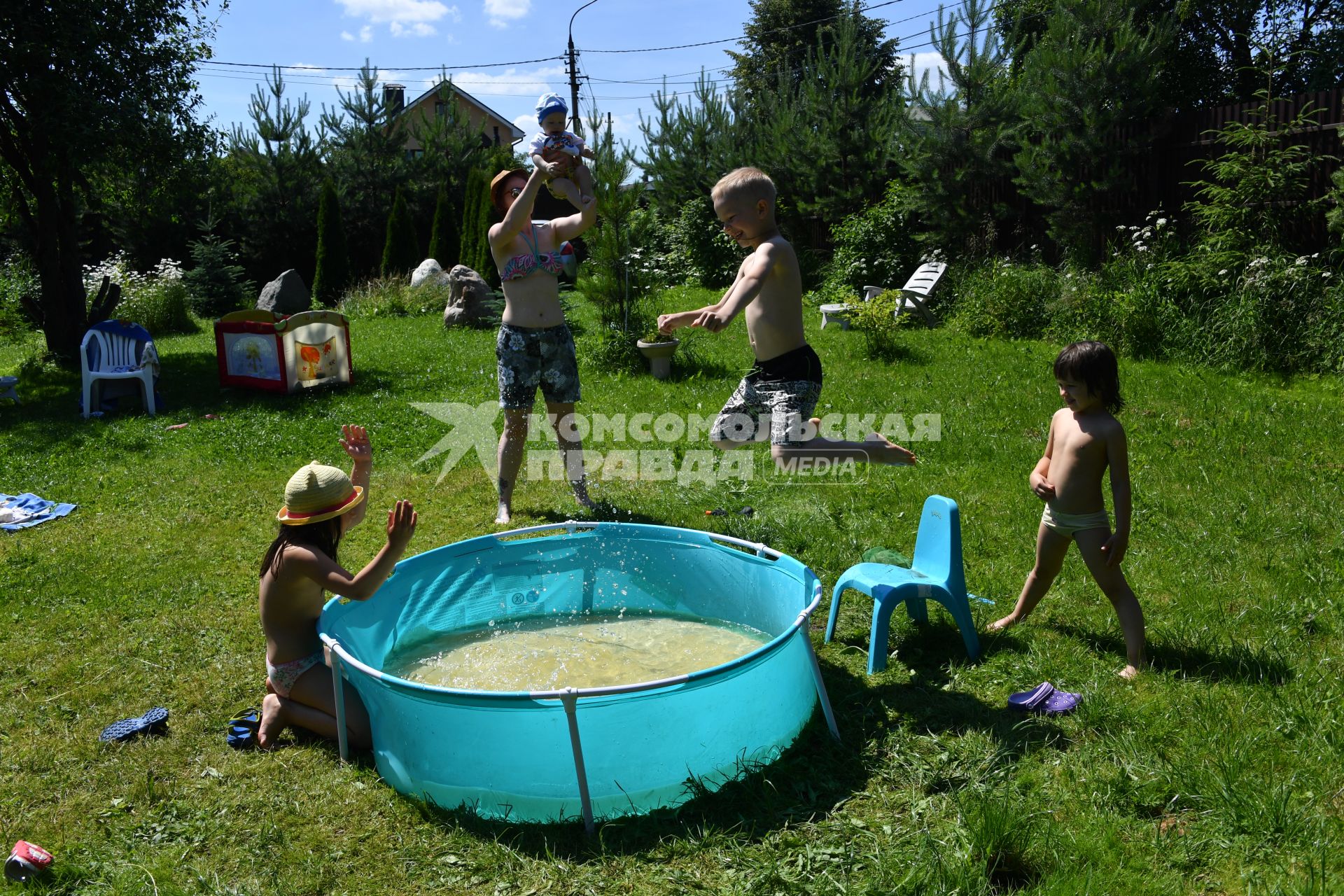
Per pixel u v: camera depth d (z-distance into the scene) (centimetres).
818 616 431
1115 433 356
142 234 2138
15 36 1037
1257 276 955
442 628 428
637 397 937
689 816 282
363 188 2441
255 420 879
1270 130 1093
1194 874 246
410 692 284
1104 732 314
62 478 709
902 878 245
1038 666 364
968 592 443
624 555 455
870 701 348
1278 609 403
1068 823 268
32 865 260
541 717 277
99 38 1067
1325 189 1028
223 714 354
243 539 568
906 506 575
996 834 253
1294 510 530
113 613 455
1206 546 485
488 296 1541
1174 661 362
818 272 1727
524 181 589
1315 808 267
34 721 353
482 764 284
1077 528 370
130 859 271
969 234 1458
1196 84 1691
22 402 988
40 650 414
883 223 1541
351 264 2419
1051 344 1120
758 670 301
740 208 369
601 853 265
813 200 1834
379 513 611
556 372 589
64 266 1202
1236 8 1630
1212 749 299
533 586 450
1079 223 1292
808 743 319
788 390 375
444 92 2691
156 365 952
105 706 364
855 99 1720
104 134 1070
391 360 1205
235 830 283
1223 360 959
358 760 321
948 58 1413
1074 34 1260
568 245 590
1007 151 1478
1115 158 1238
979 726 326
